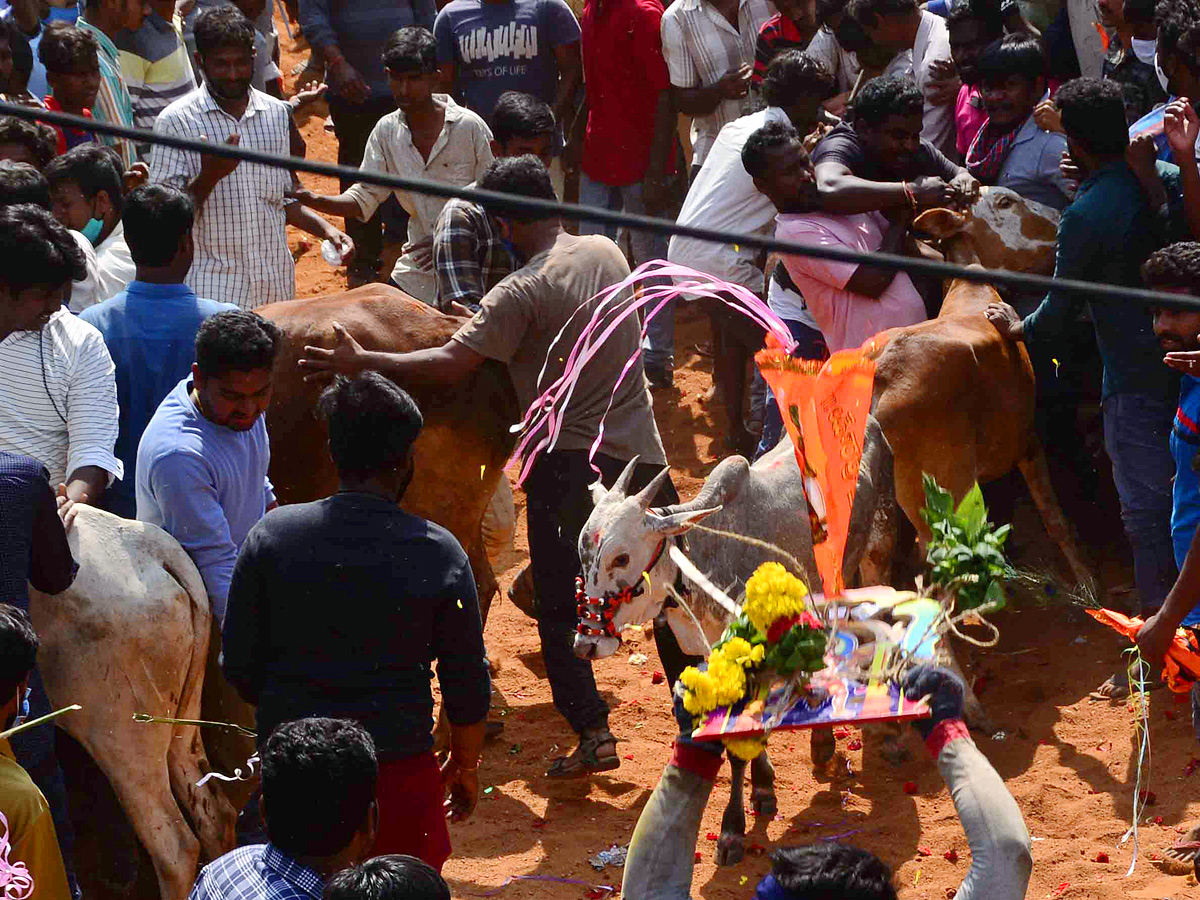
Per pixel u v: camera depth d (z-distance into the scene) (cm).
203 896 367
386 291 723
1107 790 640
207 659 595
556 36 1109
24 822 414
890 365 710
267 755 372
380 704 449
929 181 762
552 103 1130
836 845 295
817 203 761
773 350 321
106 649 544
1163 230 675
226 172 822
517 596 791
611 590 574
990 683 735
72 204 716
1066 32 956
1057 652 754
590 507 657
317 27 1191
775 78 850
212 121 852
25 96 901
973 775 291
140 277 624
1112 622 497
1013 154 821
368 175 259
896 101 770
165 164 848
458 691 472
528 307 642
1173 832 606
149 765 556
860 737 712
